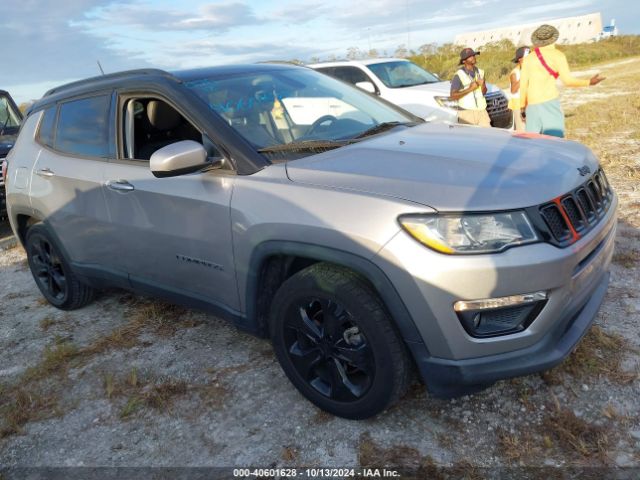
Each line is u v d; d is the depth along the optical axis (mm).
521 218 2271
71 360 3719
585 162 2846
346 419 2766
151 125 3510
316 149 2992
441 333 2295
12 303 4953
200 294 3244
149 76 3443
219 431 2830
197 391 3178
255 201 2721
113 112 3604
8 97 8664
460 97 7977
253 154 2902
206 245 3002
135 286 3682
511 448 2459
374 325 2414
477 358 2318
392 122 3600
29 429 3055
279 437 2727
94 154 3729
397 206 2316
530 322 2328
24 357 3893
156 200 3195
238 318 3037
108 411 3113
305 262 2797
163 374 3393
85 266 4023
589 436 2480
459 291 2217
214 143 2965
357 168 2637
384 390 2492
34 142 4387
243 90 3391
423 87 9102
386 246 2285
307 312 2723
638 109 10758
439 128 3420
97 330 4133
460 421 2670
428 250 2232
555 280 2285
